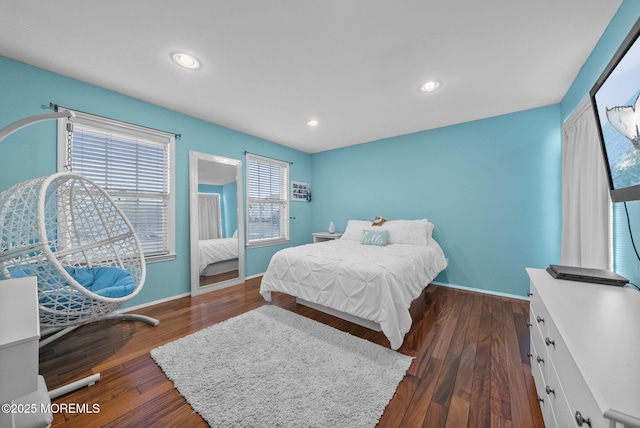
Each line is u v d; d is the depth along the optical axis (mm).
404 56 1878
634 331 803
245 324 2229
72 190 2092
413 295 2211
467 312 2537
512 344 1904
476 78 2184
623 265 1476
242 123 3326
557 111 2699
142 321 2305
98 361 1699
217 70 2068
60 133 2133
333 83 2277
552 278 1396
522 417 1235
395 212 3904
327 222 4789
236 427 1173
